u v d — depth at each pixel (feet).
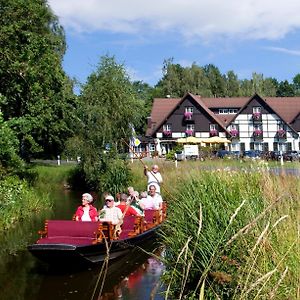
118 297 24.97
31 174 89.56
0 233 44.11
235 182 29.48
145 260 32.89
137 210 40.27
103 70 85.56
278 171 31.83
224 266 19.56
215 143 174.09
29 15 73.56
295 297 16.33
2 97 63.77
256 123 210.79
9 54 69.05
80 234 32.60
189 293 22.40
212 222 22.67
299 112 211.41
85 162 83.92
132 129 86.33
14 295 25.72
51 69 75.87
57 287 27.02
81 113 84.58
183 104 213.05
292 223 20.01
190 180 33.17
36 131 85.51
